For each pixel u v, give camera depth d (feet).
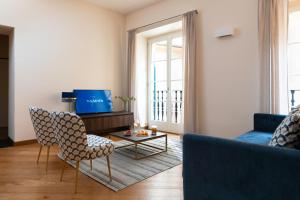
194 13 13.55
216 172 4.44
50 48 13.99
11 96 13.44
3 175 8.23
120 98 17.75
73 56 15.19
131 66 17.92
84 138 6.83
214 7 12.96
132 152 11.37
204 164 4.62
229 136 12.46
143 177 8.16
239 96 12.03
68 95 13.76
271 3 10.37
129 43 18.03
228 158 4.24
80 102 15.08
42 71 13.65
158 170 8.87
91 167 8.89
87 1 15.83
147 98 19.04
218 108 12.91
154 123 18.52
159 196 6.77
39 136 8.80
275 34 10.33
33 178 7.98
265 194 3.83
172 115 17.30
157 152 11.26
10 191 6.96
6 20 12.20
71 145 6.80
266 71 10.57
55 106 14.28
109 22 17.49
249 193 4.02
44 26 13.69
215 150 4.41
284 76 10.25
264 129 9.73
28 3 13.00
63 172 8.48
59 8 14.39
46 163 9.52
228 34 12.14
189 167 4.89
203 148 4.60
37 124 8.67
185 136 4.93
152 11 16.55
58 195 6.73
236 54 12.11
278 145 4.63
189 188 4.93
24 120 12.94
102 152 7.39
